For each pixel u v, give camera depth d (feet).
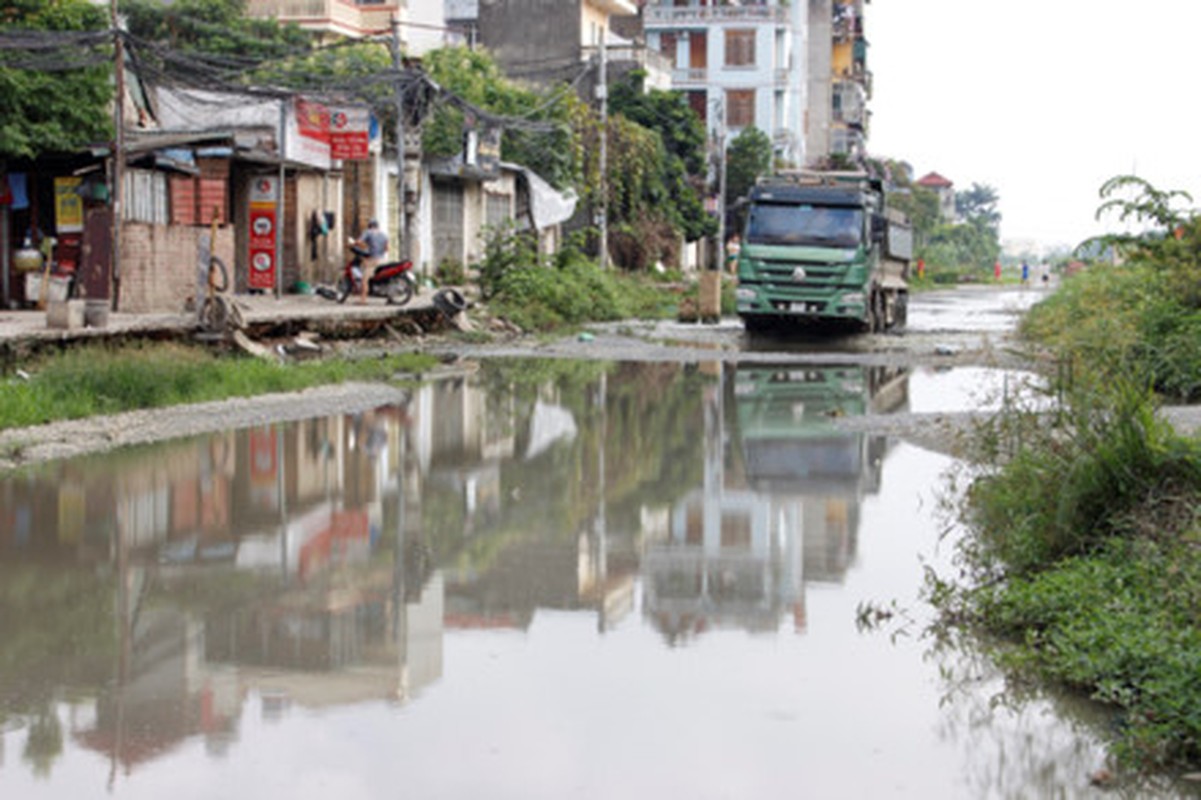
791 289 97.55
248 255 93.09
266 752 17.19
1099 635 20.27
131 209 77.61
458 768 16.72
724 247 215.10
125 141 75.61
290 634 22.38
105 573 26.35
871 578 26.58
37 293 75.72
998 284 307.58
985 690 19.95
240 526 30.81
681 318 121.70
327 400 54.44
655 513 32.91
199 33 122.11
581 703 19.15
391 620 23.30
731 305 138.92
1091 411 27.63
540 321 106.63
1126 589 22.06
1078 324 62.28
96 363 50.83
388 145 113.91
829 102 300.61
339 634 22.41
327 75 104.63
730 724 18.40
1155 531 23.41
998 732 18.29
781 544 29.55
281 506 33.14
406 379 65.67
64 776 16.38
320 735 17.76
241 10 127.65
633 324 116.98
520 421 50.14
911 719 18.72
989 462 34.32
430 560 27.78
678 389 62.80
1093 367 33.09
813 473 38.70
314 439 44.09
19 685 19.71
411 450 42.55
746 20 246.68
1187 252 56.80
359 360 71.26
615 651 21.61
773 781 16.49
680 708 18.99
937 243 375.86
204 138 79.30
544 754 17.20
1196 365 50.08
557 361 78.64
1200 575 21.27
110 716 18.44
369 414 51.13
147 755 17.07
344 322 81.05
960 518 31.55
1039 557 25.29
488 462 40.50
